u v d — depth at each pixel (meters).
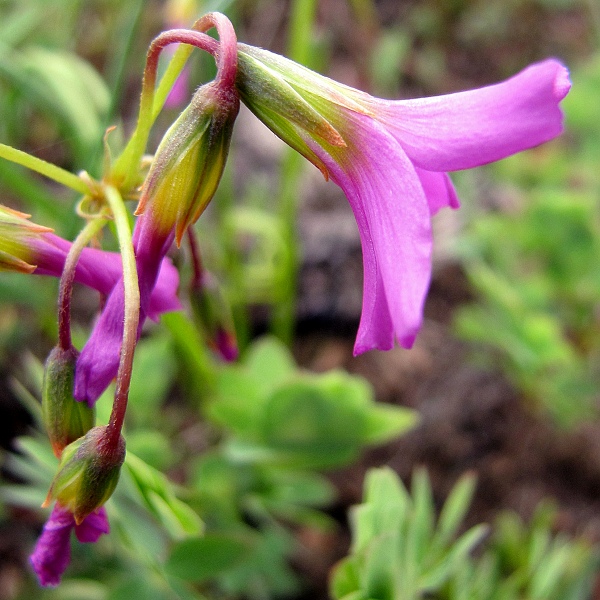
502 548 0.06
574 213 0.08
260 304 0.10
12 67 0.08
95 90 0.08
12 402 0.08
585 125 0.09
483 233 0.09
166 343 0.08
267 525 0.07
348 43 0.12
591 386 0.08
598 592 0.07
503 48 0.13
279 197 0.10
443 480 0.08
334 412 0.06
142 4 0.06
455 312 0.10
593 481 0.08
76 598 0.07
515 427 0.08
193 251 0.05
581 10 0.13
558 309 0.09
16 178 0.07
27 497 0.06
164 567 0.05
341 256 0.10
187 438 0.09
